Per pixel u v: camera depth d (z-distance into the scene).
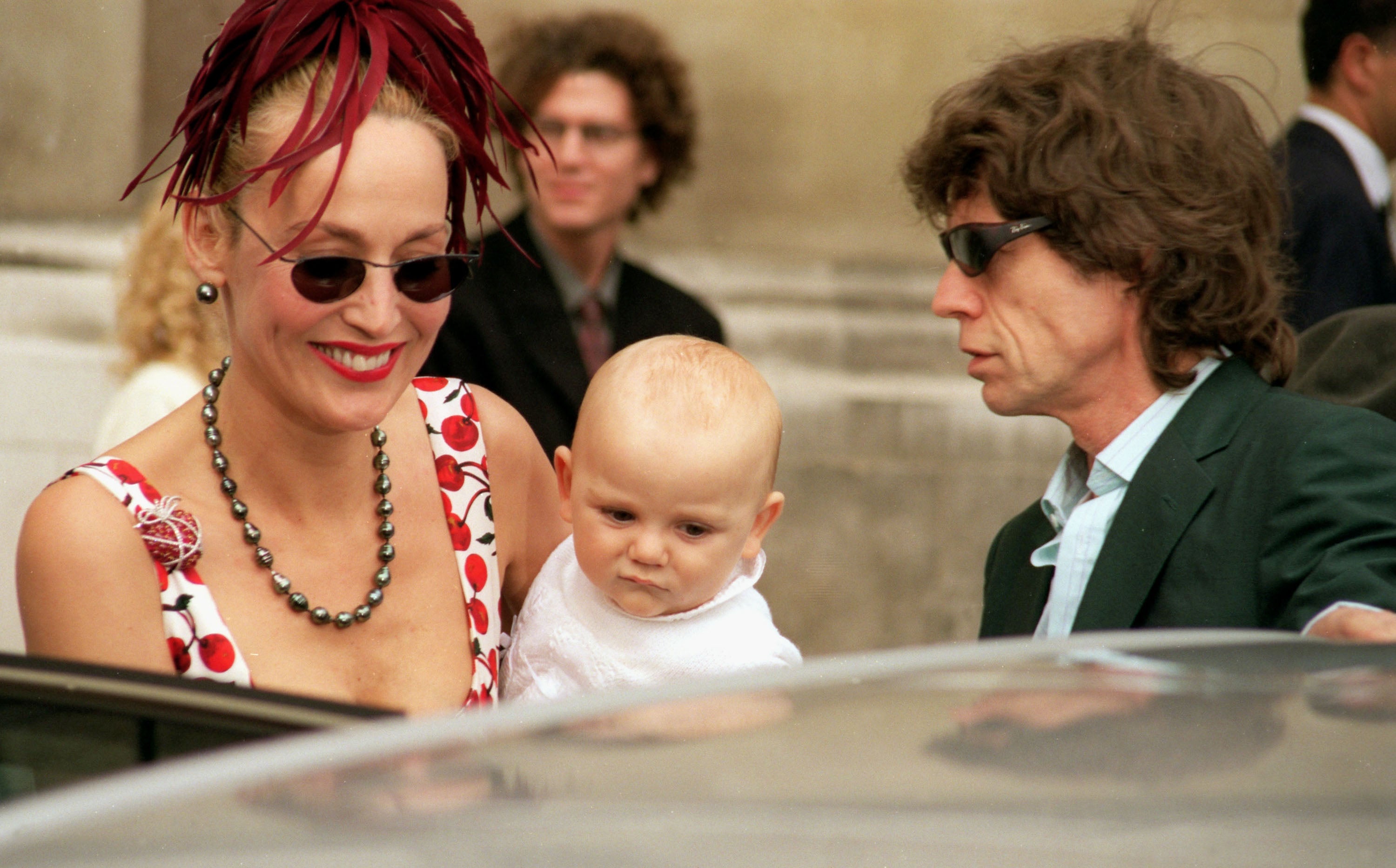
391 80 6.55
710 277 25.83
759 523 8.11
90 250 23.25
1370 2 16.05
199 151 6.54
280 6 6.38
